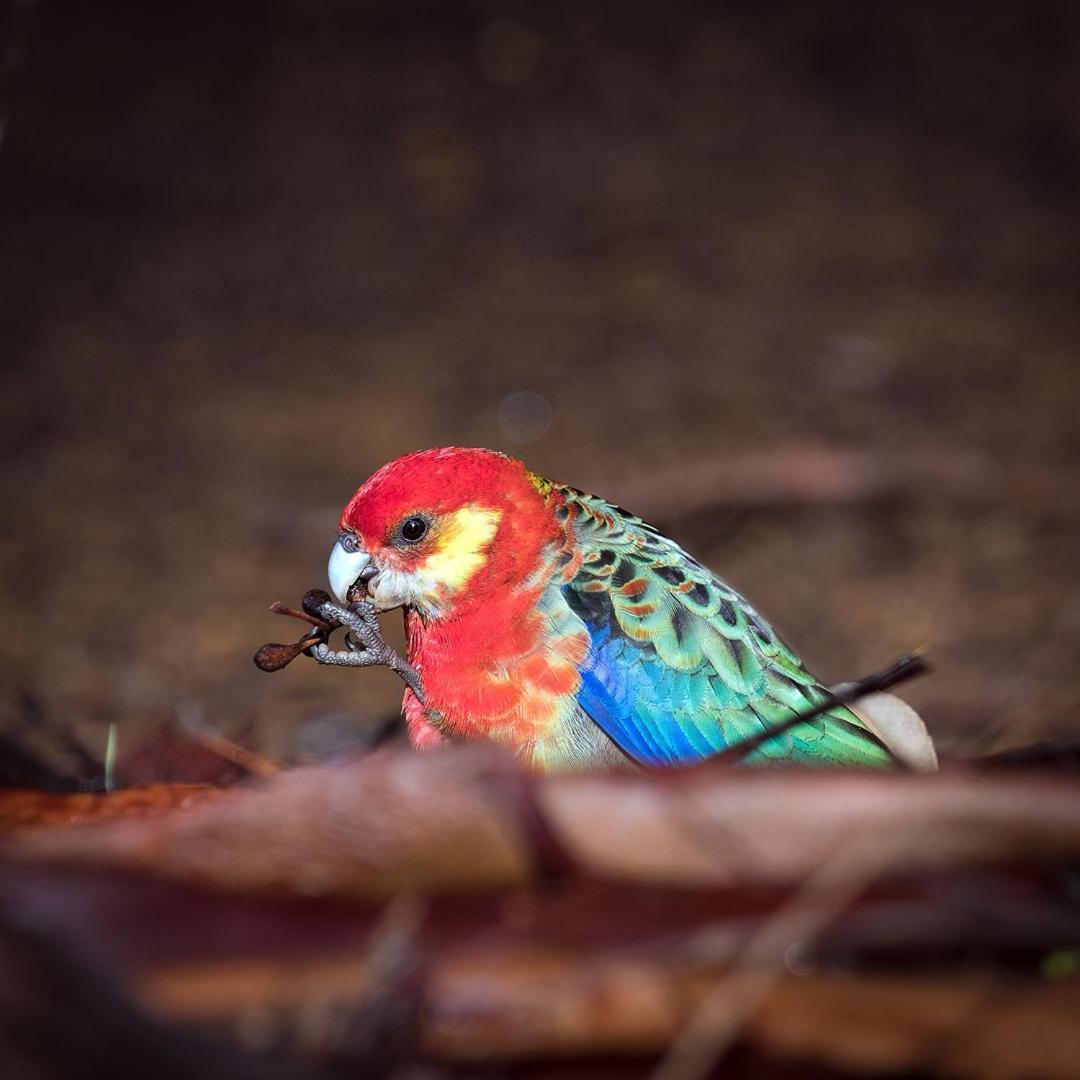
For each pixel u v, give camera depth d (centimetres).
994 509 1394
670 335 1867
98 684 1053
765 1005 205
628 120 2488
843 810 216
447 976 204
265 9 2773
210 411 1659
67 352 1802
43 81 2488
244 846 214
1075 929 209
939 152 2420
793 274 2052
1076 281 2030
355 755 305
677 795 219
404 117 2461
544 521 586
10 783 422
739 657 579
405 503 576
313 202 2230
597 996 204
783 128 2481
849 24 2795
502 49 2667
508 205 2239
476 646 577
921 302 1969
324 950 205
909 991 208
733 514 1384
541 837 217
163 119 2420
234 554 1342
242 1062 193
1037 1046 206
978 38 2756
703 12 2819
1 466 1525
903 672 289
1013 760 287
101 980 194
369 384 1738
